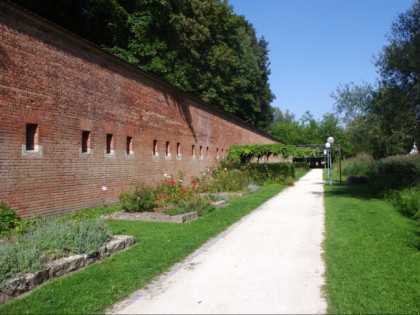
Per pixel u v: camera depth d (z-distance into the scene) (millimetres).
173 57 25016
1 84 9891
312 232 10359
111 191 15070
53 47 11844
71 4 22625
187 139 24078
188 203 13289
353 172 35250
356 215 13023
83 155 13281
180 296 5660
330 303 5336
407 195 14156
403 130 16641
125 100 16266
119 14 22562
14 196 10281
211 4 36375
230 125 35125
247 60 49250
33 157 10945
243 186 22156
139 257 7590
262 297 5598
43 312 5027
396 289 5836
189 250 8281
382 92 17125
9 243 7109
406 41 16438
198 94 37156
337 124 78250
